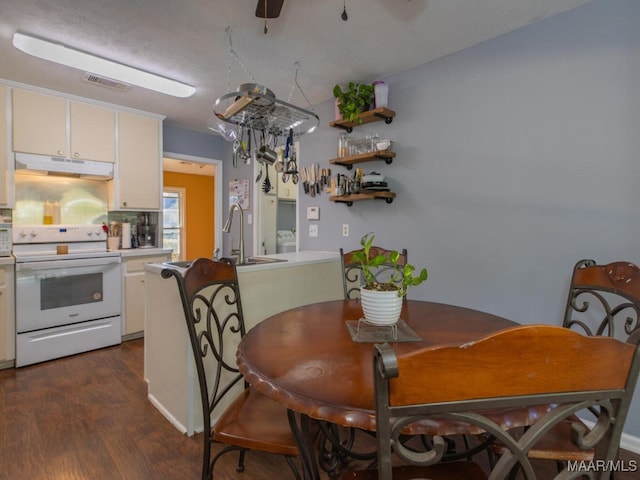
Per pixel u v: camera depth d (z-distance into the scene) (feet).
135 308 10.98
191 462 5.29
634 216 5.59
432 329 4.26
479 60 7.24
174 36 6.91
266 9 5.28
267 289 7.04
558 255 6.35
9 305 8.64
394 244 8.84
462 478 3.05
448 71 7.73
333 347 3.66
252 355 3.49
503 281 7.04
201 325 5.92
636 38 5.51
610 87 5.75
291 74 8.70
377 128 9.11
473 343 1.74
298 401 2.65
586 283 4.97
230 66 8.24
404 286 4.30
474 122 7.34
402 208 8.64
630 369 1.87
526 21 6.46
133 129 11.27
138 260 11.05
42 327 9.09
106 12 6.10
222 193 14.80
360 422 2.41
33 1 5.78
